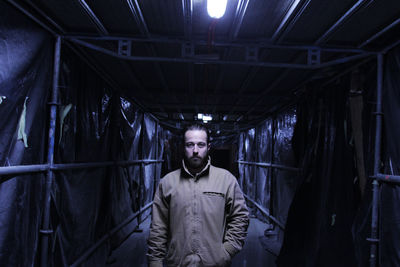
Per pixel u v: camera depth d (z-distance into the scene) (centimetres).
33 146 223
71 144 296
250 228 625
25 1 202
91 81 347
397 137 235
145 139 662
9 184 191
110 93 424
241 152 1124
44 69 236
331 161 330
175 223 170
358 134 294
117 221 464
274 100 537
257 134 829
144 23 246
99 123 378
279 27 246
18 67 199
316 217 340
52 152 246
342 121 321
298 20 239
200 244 164
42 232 238
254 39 275
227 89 479
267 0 212
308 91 411
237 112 693
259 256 444
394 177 225
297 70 360
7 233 190
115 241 459
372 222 252
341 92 326
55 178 263
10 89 191
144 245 486
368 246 258
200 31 266
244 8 217
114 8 229
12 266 196
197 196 171
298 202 379
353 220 297
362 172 288
